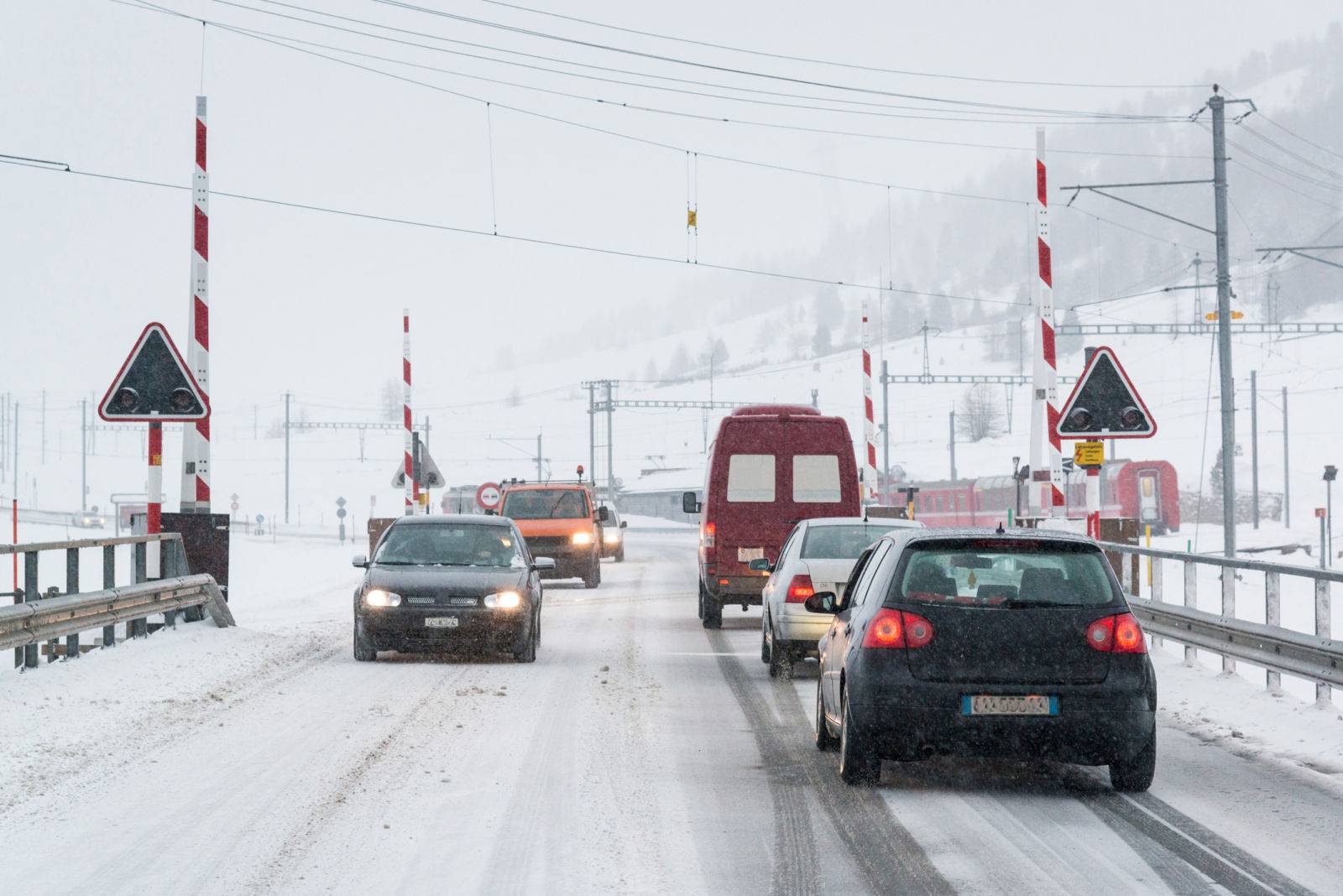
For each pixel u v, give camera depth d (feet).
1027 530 67.36
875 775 64.90
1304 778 68.54
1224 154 251.39
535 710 89.61
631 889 46.98
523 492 234.79
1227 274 250.57
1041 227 149.89
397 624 113.70
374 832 55.26
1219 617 99.19
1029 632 62.90
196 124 137.80
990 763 72.43
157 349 124.47
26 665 95.35
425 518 127.95
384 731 80.28
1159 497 513.04
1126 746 62.54
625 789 64.28
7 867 49.85
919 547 65.57
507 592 115.44
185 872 49.21
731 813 59.57
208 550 133.59
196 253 137.90
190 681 99.09
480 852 52.13
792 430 147.64
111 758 70.95
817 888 47.34
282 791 63.16
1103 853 52.60
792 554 112.27
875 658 63.46
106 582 109.19
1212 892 46.98
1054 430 148.97
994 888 47.47
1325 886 47.75
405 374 257.75
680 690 101.30
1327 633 84.94
